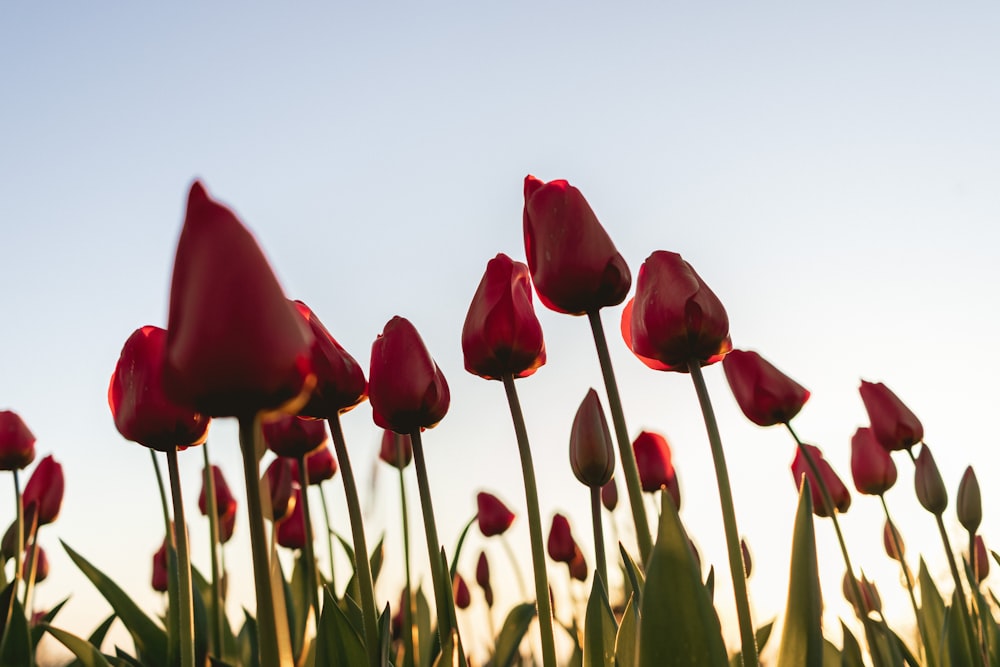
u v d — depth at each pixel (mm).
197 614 983
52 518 1124
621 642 746
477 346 801
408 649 867
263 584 624
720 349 800
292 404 621
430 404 801
